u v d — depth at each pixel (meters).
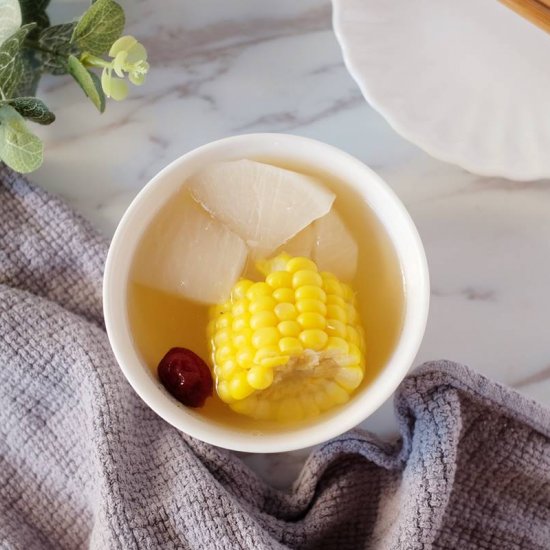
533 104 0.51
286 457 0.52
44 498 0.51
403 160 0.53
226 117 0.53
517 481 0.51
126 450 0.49
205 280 0.47
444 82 0.51
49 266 0.52
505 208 0.53
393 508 0.50
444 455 0.48
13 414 0.51
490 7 0.51
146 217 0.46
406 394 0.48
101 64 0.49
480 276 0.53
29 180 0.52
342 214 0.48
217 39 0.53
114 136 0.53
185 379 0.46
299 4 0.53
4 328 0.50
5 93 0.48
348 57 0.50
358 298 0.48
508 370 0.52
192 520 0.48
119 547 0.48
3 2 0.46
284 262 0.46
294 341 0.44
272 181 0.47
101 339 0.51
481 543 0.50
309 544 0.50
